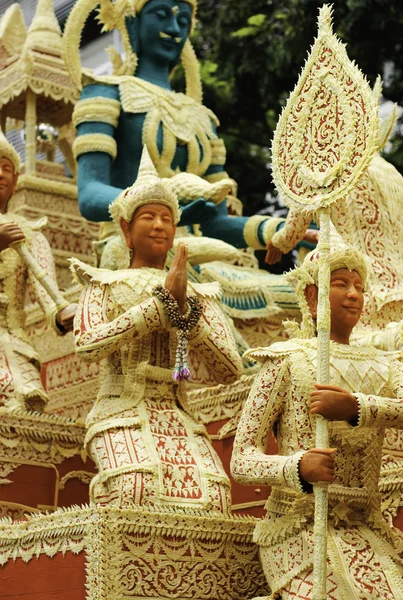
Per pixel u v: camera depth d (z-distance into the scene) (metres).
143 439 7.48
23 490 8.91
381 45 16.84
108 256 10.23
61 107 13.92
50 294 9.13
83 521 7.05
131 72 12.11
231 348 7.84
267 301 11.13
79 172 11.33
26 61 13.29
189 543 7.13
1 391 9.34
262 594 7.32
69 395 11.52
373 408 6.70
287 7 18.06
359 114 7.02
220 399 9.04
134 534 6.97
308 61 7.26
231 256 10.35
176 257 7.56
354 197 9.62
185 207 9.12
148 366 7.69
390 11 16.50
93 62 19.33
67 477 9.12
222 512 7.43
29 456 8.98
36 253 9.81
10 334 9.70
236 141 18.80
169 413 7.71
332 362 7.10
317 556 6.42
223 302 11.12
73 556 7.10
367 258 9.51
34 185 13.00
